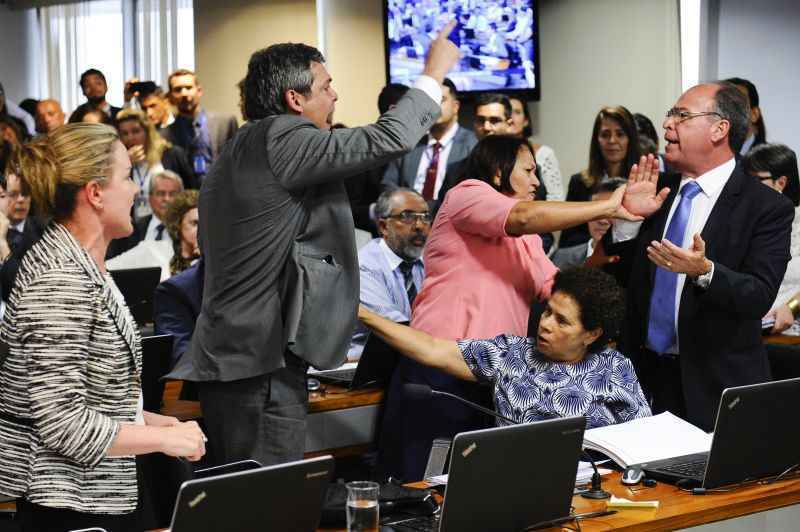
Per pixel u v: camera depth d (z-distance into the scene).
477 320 3.29
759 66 6.66
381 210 4.34
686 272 3.00
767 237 3.14
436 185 6.22
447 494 2.07
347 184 6.29
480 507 2.12
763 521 2.45
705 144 3.19
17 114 9.23
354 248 2.86
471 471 2.08
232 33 9.00
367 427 3.69
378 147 2.69
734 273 3.01
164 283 3.82
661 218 3.30
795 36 6.68
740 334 3.20
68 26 11.16
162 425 2.21
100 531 1.89
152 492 2.25
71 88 11.18
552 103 7.27
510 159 3.33
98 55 10.98
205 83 9.20
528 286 3.41
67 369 1.90
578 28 7.07
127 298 4.45
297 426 2.86
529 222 3.12
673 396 3.28
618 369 2.98
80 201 1.99
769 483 2.55
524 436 2.15
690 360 3.20
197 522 1.74
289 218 2.77
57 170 1.96
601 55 6.95
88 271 1.96
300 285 2.76
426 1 7.29
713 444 2.45
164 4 10.45
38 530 1.98
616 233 4.06
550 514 2.24
